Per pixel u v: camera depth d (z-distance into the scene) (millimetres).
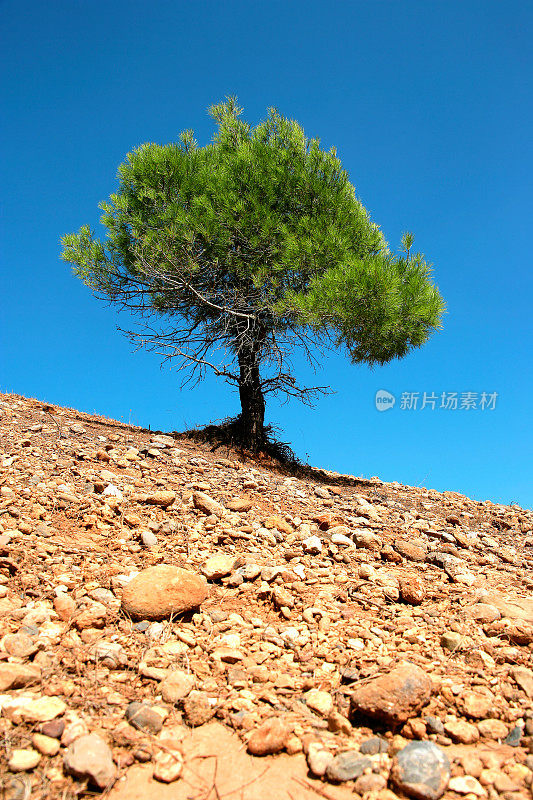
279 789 1991
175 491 5949
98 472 6102
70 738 2111
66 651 2723
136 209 10672
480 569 4902
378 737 2270
